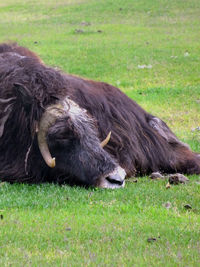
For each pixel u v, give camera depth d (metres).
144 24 81.50
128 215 17.75
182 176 22.69
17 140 21.97
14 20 93.62
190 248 14.77
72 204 18.94
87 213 17.98
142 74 54.00
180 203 19.22
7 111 21.64
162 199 19.70
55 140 20.67
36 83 20.91
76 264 13.62
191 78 51.69
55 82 21.09
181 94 46.00
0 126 21.77
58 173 21.72
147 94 46.59
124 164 24.19
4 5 110.25
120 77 53.56
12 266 13.50
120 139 24.59
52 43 71.38
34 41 73.62
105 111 24.98
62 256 14.20
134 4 94.25
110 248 14.71
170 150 26.52
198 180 23.73
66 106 20.73
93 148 20.80
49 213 17.89
